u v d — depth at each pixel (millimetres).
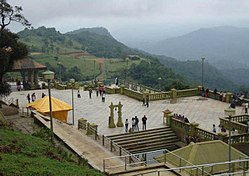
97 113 35969
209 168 19000
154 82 94688
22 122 26969
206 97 43625
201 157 19469
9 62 36156
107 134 28703
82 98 44281
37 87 54062
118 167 19016
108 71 119750
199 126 30750
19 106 38688
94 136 26328
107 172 17312
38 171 12539
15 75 74438
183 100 42156
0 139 16125
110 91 47625
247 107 37062
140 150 28062
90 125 27188
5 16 35719
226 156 19891
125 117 34250
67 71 112562
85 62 136000
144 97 41281
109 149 22953
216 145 20438
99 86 48250
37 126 25672
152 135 29516
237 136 26016
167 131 30219
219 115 34656
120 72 112438
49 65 115188
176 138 29781
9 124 22312
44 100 30297
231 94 40344
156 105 39562
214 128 28078
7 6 35438
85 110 37312
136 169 18562
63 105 30547
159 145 28766
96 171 16047
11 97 45031
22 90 51469
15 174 11734
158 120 32906
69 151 20719
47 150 16562
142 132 29547
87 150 22047
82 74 114375
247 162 19922
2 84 36781
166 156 20188
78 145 22844
